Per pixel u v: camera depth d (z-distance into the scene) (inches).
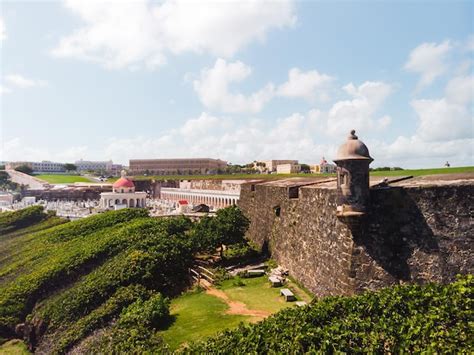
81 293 940.0
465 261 571.5
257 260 1091.9
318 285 732.0
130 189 3198.8
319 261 738.8
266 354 422.0
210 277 956.0
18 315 1021.2
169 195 3831.2
